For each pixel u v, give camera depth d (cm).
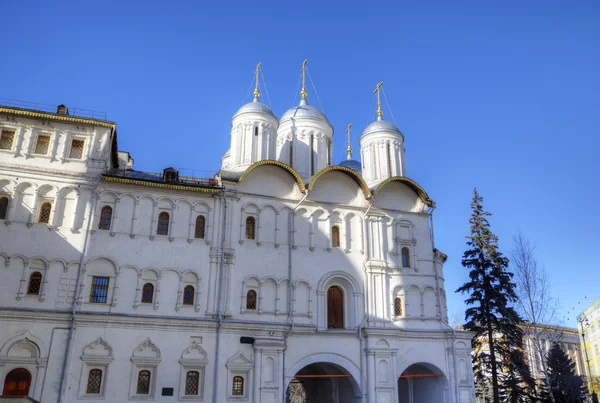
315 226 4075
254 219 3912
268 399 3412
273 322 3672
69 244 3406
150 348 3334
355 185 4291
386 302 4053
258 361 3469
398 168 4912
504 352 4631
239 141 4556
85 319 3250
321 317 3856
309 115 5009
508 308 4616
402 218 4372
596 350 8269
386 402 3738
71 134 3641
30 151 3512
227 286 3638
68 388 3106
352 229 4194
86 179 3550
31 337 3142
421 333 4041
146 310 3431
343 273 4019
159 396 3256
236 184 3894
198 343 3428
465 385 4016
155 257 3562
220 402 3331
